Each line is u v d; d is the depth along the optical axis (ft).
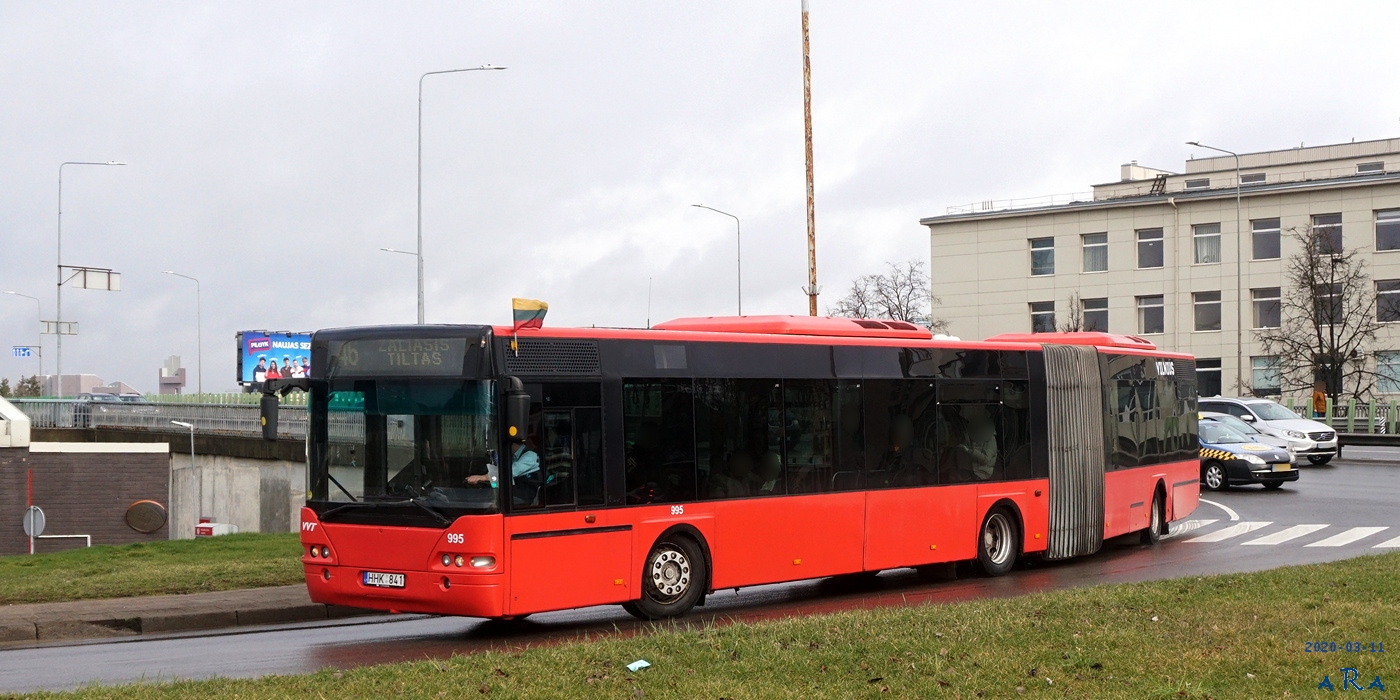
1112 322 261.24
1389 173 236.84
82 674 35.63
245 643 41.96
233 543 71.46
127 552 67.77
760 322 52.01
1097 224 263.90
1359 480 116.88
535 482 41.96
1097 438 66.69
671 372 46.26
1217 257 251.60
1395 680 28.81
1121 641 33.35
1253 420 136.05
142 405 163.73
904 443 55.11
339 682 30.07
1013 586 55.47
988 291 275.39
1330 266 221.66
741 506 48.06
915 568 63.87
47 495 126.72
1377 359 234.79
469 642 41.52
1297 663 30.53
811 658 31.71
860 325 55.06
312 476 43.52
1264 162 300.61
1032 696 27.73
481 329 41.50
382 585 41.86
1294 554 66.49
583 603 42.91
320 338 43.93
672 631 36.94
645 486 45.01
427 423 41.75
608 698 27.84
